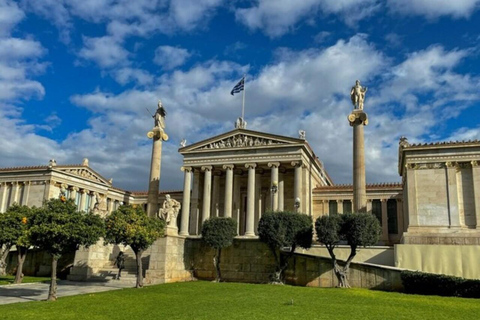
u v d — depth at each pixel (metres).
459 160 46.56
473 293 32.66
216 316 21.91
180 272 45.56
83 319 21.89
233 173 73.69
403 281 35.97
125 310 24.62
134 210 38.31
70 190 78.75
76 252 44.56
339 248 47.38
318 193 74.25
